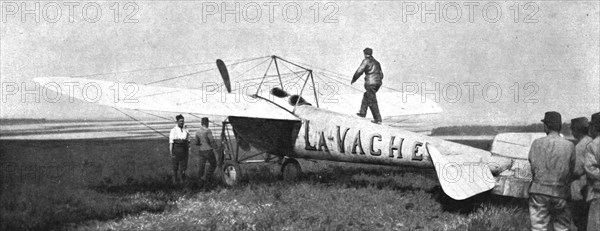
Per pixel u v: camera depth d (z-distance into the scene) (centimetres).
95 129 1922
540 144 503
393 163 751
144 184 834
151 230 549
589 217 489
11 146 1359
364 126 788
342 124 818
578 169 523
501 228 525
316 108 889
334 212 607
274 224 568
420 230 550
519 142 618
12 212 621
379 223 573
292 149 898
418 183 826
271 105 938
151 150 1384
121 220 599
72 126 1930
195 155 1304
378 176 918
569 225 515
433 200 669
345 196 697
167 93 897
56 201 683
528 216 564
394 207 632
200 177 895
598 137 490
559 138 497
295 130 886
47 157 1180
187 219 594
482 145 1461
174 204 690
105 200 693
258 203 674
